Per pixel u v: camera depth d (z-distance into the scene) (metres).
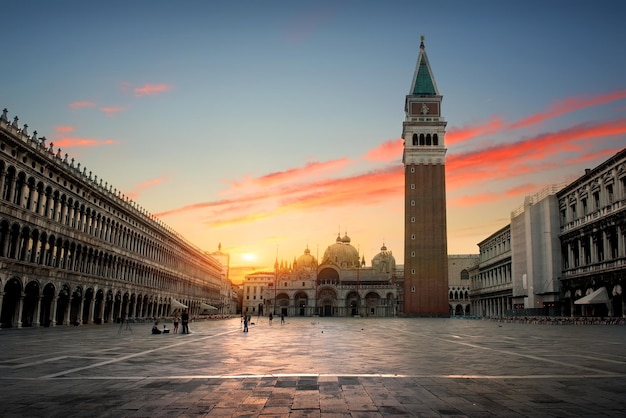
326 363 25.31
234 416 13.56
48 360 25.33
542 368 23.31
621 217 75.25
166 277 117.06
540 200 106.25
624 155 75.38
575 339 42.94
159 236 110.94
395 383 18.88
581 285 89.00
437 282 152.12
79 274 71.06
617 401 15.71
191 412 14.01
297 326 83.31
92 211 76.06
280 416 13.62
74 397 15.88
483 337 48.16
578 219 91.69
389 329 70.38
